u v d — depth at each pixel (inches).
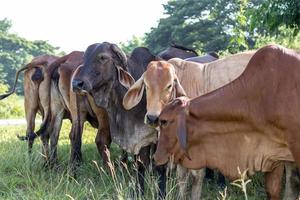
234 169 154.5
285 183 207.0
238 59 204.8
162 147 157.6
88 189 211.6
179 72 208.8
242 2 391.9
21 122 620.7
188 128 154.8
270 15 261.4
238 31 373.7
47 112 288.7
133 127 217.2
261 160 152.6
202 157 156.3
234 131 152.5
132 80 213.3
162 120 156.9
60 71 270.7
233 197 206.2
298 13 255.0
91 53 217.5
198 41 1184.2
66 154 299.4
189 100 157.1
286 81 146.5
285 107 145.0
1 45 1953.7
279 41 379.9
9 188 214.8
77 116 263.0
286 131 146.1
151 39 1354.6
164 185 208.5
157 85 182.2
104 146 252.5
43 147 272.8
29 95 299.3
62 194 197.2
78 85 212.7
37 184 212.1
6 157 263.7
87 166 255.3
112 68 217.2
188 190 210.7
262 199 204.5
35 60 294.2
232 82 154.7
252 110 150.0
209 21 1218.6
